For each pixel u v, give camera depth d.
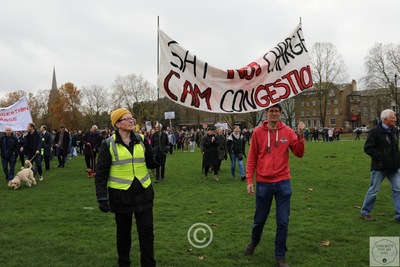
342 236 6.43
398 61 69.19
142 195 4.87
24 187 12.99
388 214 7.96
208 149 14.07
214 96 5.77
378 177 7.39
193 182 13.66
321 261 5.33
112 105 87.06
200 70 5.71
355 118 108.94
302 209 8.59
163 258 5.57
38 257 5.65
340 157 22.52
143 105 81.81
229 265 5.27
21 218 8.16
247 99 5.84
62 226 7.49
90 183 13.84
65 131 19.91
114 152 4.86
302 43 6.11
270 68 5.91
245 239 6.43
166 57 5.64
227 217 8.05
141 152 4.98
